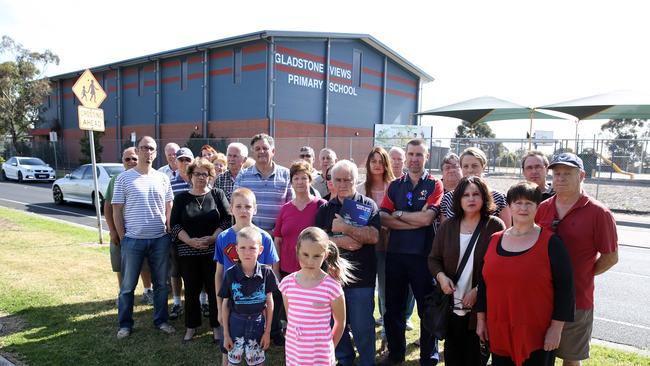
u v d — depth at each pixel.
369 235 3.59
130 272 4.48
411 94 34.88
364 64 30.94
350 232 3.57
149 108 32.56
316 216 3.87
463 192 3.30
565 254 2.66
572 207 3.03
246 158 5.78
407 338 4.55
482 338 3.01
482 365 3.36
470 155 4.05
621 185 18.70
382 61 32.22
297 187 3.96
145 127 32.88
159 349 4.16
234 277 3.38
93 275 6.28
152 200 4.55
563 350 3.08
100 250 7.75
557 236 2.76
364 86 31.02
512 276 2.69
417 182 4.00
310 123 27.64
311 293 3.02
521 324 2.68
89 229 9.90
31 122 42.00
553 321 2.67
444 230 3.43
